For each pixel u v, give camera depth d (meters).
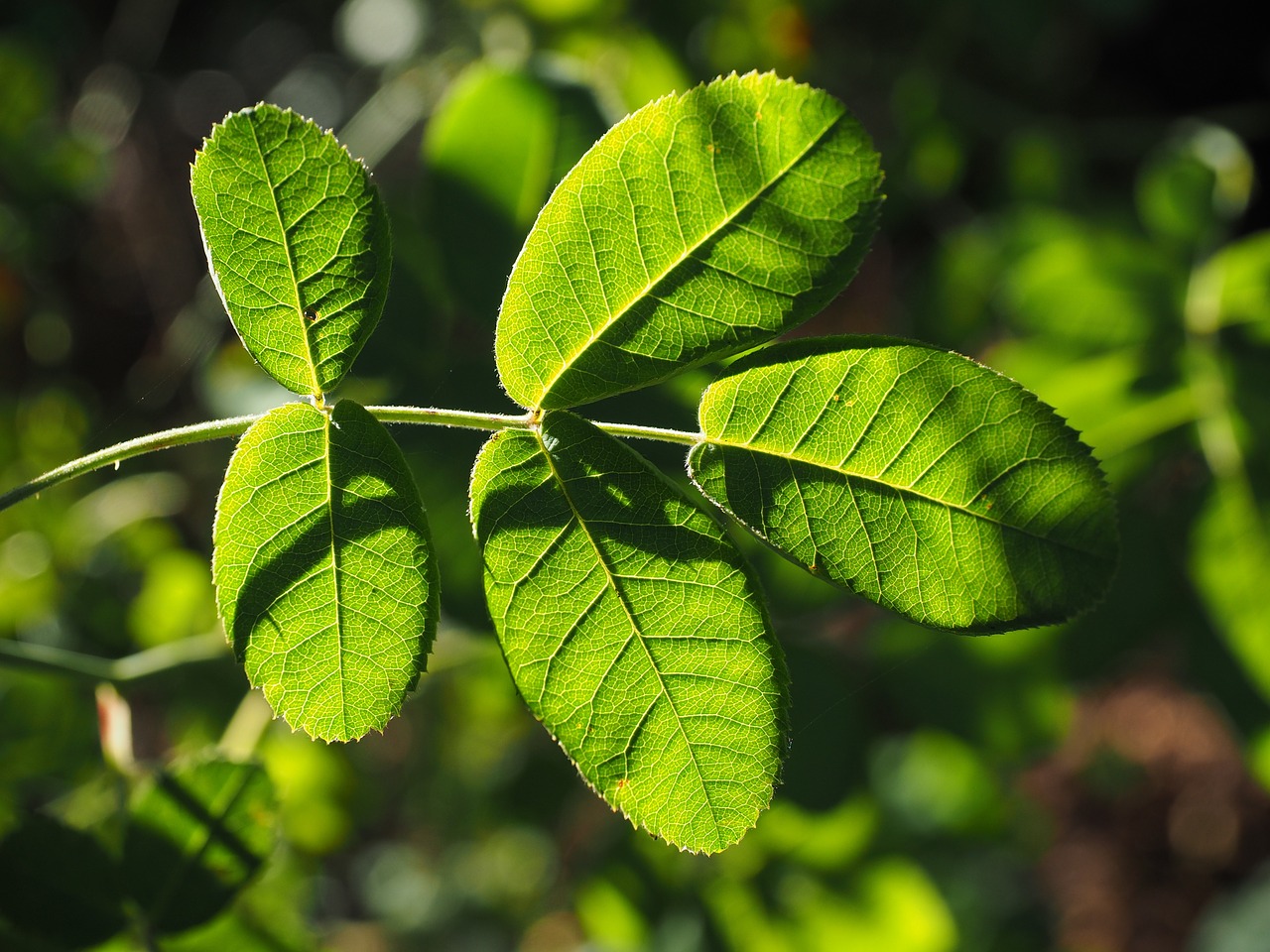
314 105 0.72
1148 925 0.71
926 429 0.21
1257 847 0.70
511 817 0.41
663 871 0.36
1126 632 0.32
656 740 0.22
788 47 0.48
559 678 0.22
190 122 0.78
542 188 0.29
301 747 0.35
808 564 0.22
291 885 0.35
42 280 0.65
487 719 0.47
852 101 0.54
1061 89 0.54
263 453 0.22
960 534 0.21
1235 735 0.31
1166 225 0.35
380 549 0.22
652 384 0.22
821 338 0.21
